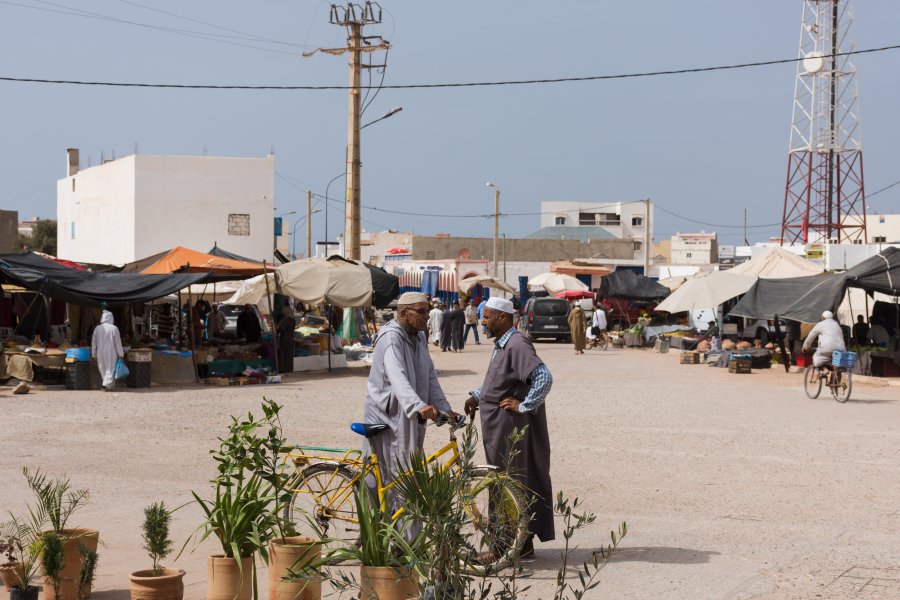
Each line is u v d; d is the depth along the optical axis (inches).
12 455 469.4
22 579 223.8
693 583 260.1
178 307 1049.5
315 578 203.8
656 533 319.9
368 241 4286.4
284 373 959.0
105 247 1790.1
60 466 439.8
